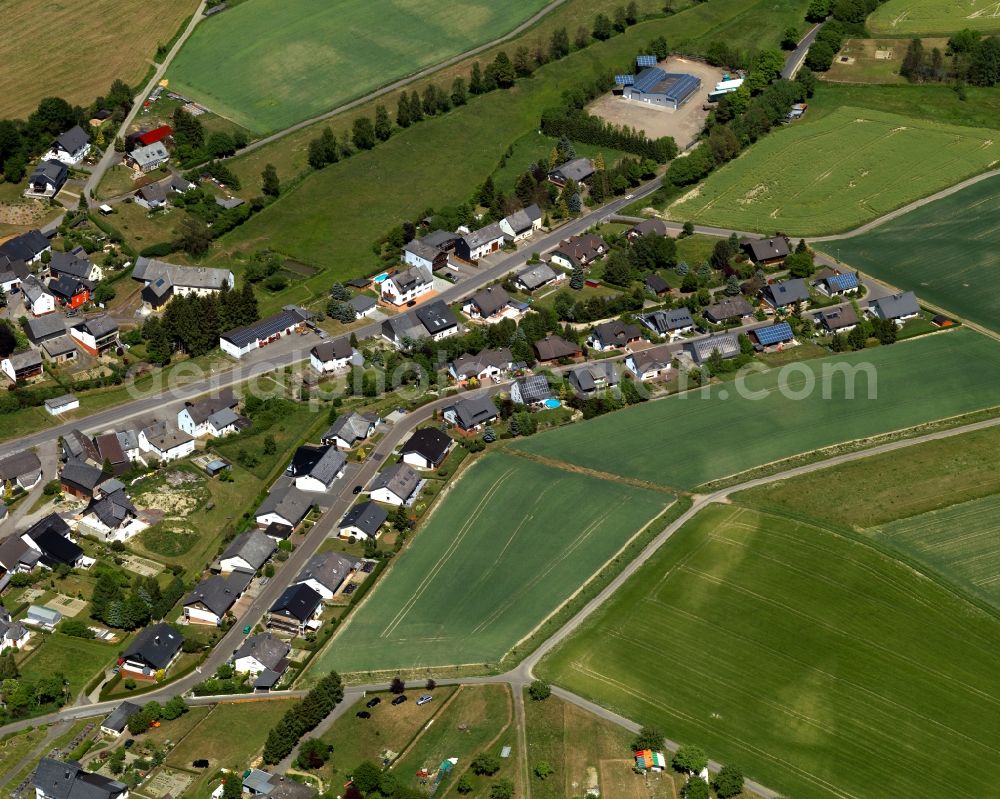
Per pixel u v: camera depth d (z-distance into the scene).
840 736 174.00
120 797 165.00
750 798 164.62
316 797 162.25
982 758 172.00
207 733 175.38
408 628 192.62
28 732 177.50
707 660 185.25
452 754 170.38
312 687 182.38
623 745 171.38
